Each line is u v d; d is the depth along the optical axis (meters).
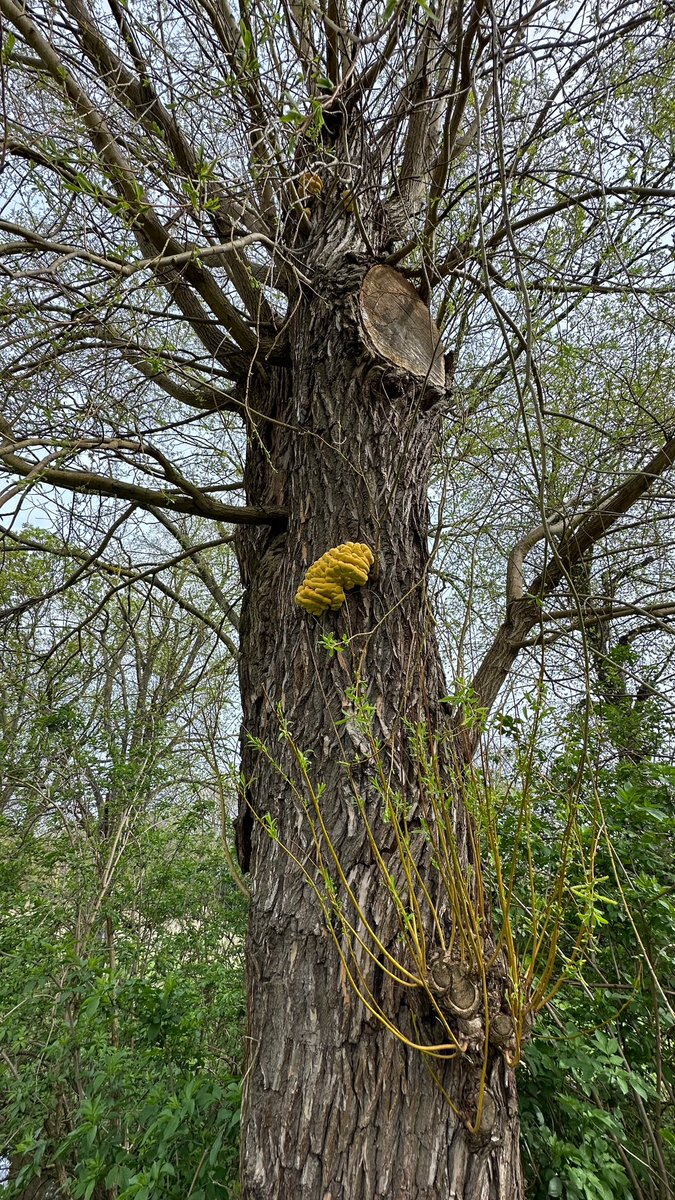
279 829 1.88
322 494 2.23
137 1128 2.67
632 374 3.60
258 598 2.47
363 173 2.28
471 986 1.38
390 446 2.25
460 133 3.08
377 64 2.18
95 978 2.96
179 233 2.38
